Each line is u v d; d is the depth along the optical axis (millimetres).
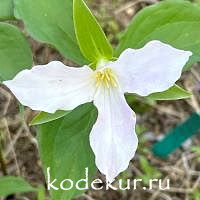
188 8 343
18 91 311
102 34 324
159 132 610
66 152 359
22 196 562
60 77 320
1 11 352
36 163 583
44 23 341
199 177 595
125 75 329
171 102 626
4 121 579
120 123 333
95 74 334
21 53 352
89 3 633
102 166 331
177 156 605
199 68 637
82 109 360
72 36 344
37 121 327
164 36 347
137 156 595
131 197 580
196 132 585
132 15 645
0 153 513
